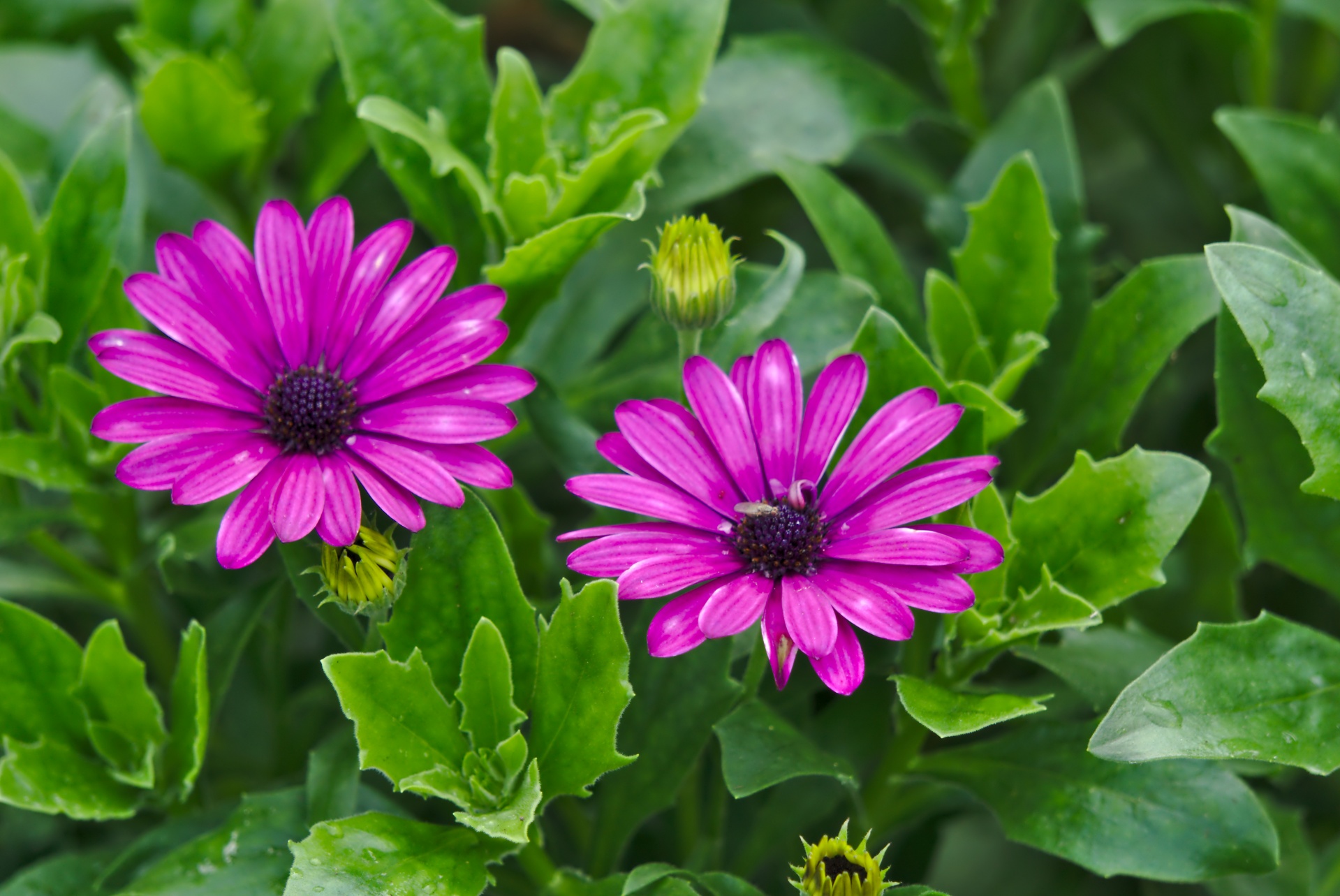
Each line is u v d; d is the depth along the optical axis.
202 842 0.56
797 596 0.54
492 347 0.56
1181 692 0.55
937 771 0.58
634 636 0.58
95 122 0.64
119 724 0.58
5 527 0.60
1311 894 0.60
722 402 0.56
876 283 0.61
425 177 0.61
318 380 0.56
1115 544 0.57
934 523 0.57
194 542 0.60
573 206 0.60
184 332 0.56
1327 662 0.56
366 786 0.58
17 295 0.59
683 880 0.55
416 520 0.55
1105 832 0.56
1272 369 0.55
